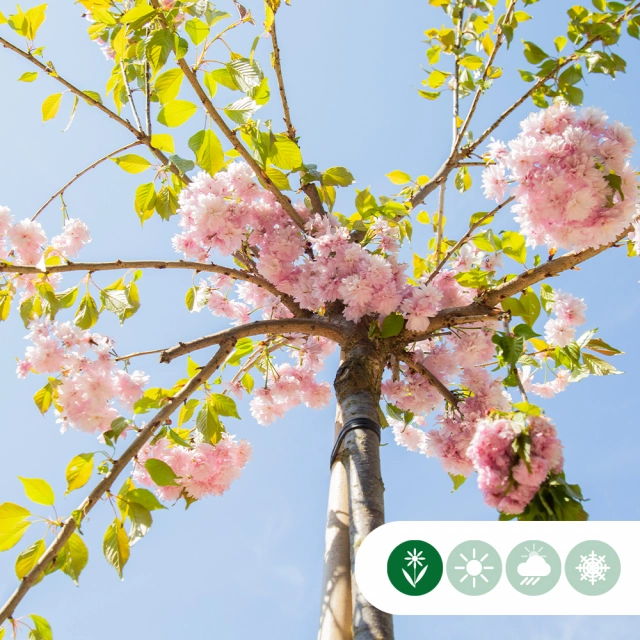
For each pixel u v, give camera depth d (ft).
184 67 7.77
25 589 6.01
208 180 9.35
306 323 9.07
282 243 9.61
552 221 7.77
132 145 9.80
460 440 9.14
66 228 10.04
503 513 5.61
